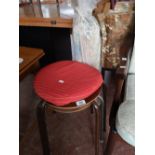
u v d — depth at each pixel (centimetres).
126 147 121
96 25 120
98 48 126
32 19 142
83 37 122
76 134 136
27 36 169
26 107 158
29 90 166
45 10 149
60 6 152
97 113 98
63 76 100
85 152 124
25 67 104
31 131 140
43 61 176
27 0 159
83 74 102
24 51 119
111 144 108
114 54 130
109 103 143
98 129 104
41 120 97
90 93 91
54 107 90
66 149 126
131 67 109
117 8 120
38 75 102
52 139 133
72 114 151
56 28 159
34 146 130
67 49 168
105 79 144
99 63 133
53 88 92
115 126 94
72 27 130
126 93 102
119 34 121
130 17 116
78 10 120
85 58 129
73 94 89
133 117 87
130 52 110
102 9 124
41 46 172
